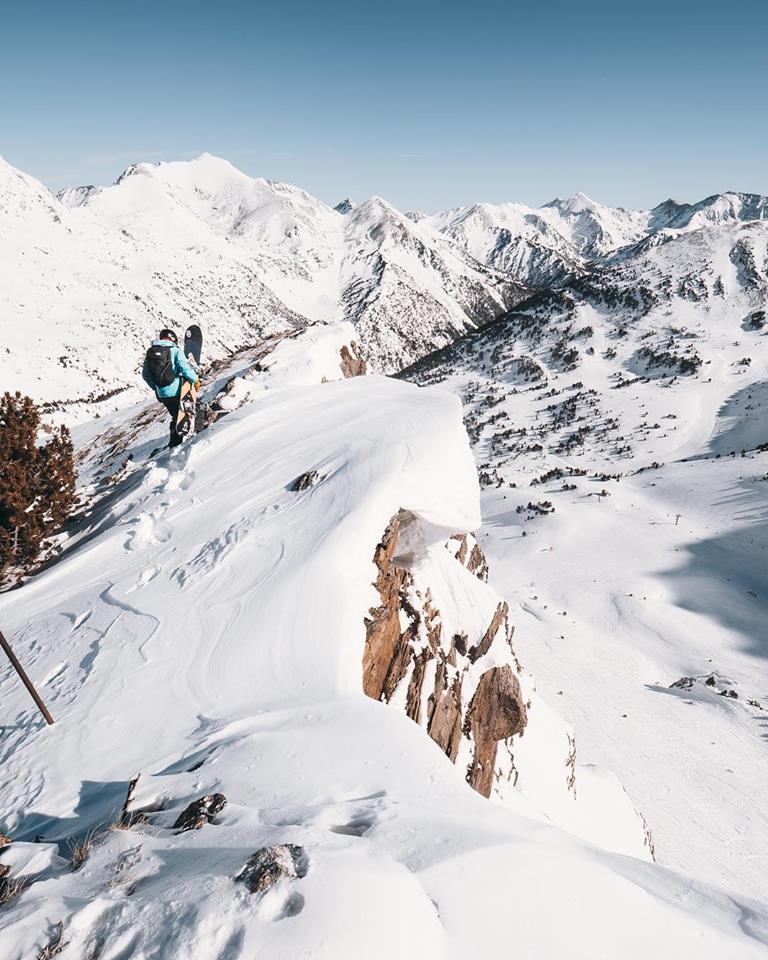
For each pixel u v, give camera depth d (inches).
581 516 6195.9
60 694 287.9
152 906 119.6
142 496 551.2
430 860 136.3
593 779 925.2
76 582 425.1
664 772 2573.8
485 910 124.0
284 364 856.3
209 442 577.9
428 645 438.0
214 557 386.6
